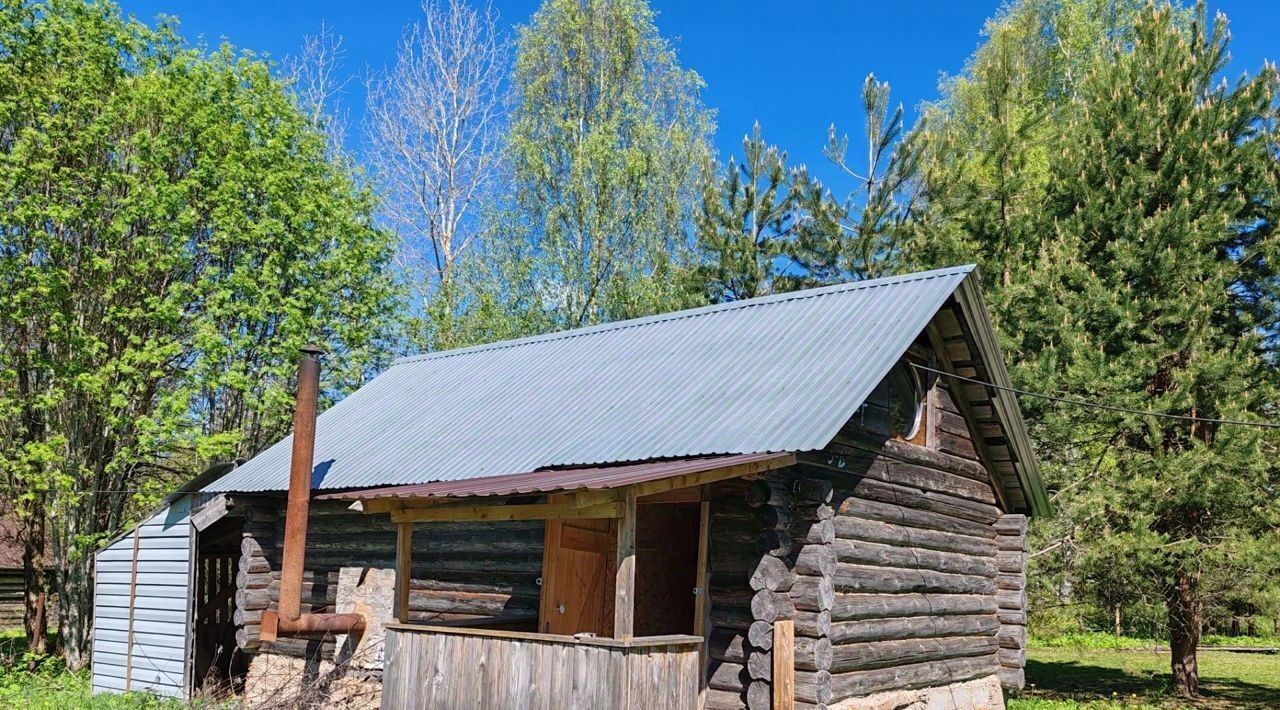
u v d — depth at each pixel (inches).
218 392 954.1
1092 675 858.1
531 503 383.2
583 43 1251.2
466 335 1179.9
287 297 887.7
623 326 617.0
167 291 860.0
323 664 541.3
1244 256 690.2
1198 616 705.0
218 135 844.6
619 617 339.9
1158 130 690.2
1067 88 1227.9
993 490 567.8
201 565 668.1
